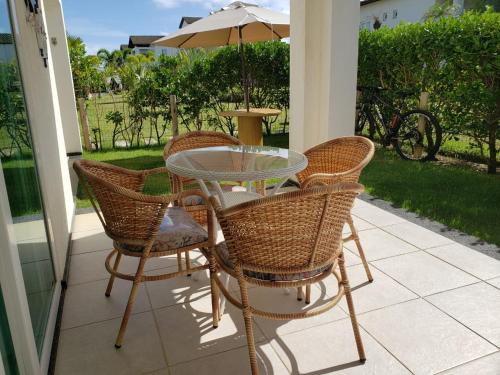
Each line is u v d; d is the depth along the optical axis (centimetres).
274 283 157
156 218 179
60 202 281
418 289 228
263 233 147
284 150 257
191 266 263
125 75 663
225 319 206
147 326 201
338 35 385
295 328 196
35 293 178
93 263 271
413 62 552
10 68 180
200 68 678
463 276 241
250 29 501
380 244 289
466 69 475
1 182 126
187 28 457
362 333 191
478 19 453
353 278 242
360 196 402
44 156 232
